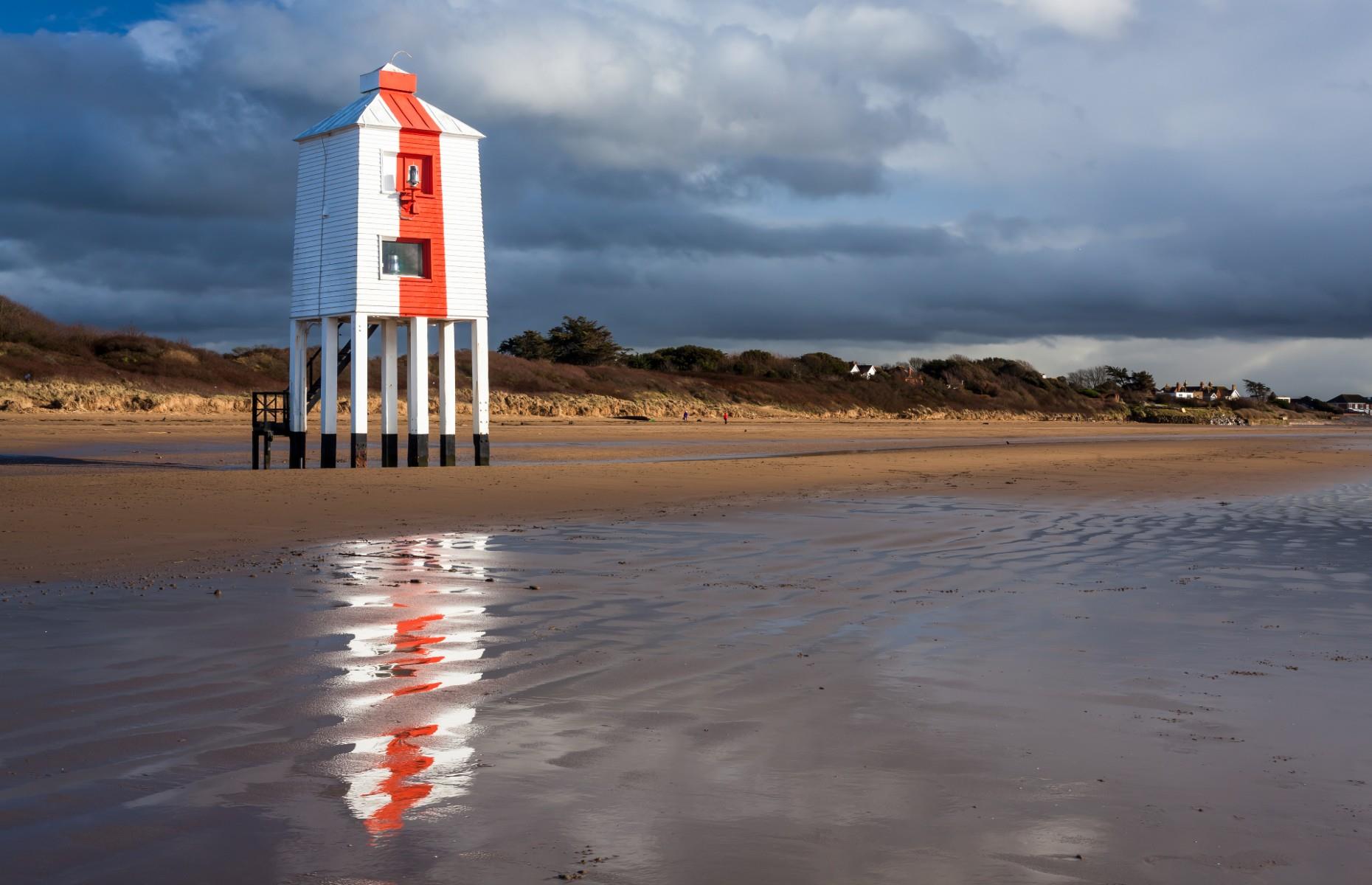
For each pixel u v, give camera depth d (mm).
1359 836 4922
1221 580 12609
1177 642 9242
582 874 4414
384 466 32719
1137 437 70312
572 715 6816
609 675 7887
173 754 5887
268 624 9484
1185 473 32719
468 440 49969
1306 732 6582
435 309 32250
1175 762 5980
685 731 6484
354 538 15633
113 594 10820
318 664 8078
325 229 32375
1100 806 5270
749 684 7668
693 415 99438
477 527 17359
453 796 5297
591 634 9336
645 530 17156
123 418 59094
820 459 37406
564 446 46000
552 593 11312
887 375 140500
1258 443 58750
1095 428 97438
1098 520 19219
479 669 8023
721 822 5008
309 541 15211
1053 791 5473
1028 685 7703
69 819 4941
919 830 4941
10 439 43812
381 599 10812
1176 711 7043
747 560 13945
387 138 31578
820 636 9352
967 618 10219
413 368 32344
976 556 14508
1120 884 4398
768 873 4449
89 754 5875
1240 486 27797
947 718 6836
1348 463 39344
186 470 29328
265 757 5871
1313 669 8281
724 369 128250
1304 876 4484
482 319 33000
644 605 10719
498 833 4840
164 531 15805
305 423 33125
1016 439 62500
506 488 24125
